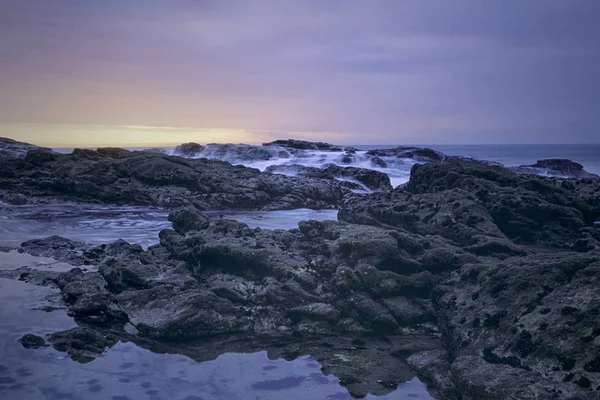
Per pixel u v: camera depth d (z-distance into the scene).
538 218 13.74
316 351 7.62
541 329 6.33
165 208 21.73
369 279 8.92
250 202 22.59
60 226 17.05
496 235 12.09
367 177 29.48
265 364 7.11
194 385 6.43
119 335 8.02
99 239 14.83
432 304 8.54
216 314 8.24
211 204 22.20
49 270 11.02
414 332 8.39
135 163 24.58
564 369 5.89
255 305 8.93
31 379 6.41
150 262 11.09
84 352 7.27
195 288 9.34
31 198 22.20
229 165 27.05
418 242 10.11
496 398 5.72
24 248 13.00
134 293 8.95
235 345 7.79
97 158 26.98
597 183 17.19
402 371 6.96
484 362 6.44
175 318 7.99
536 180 15.49
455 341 7.14
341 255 9.76
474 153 96.31
